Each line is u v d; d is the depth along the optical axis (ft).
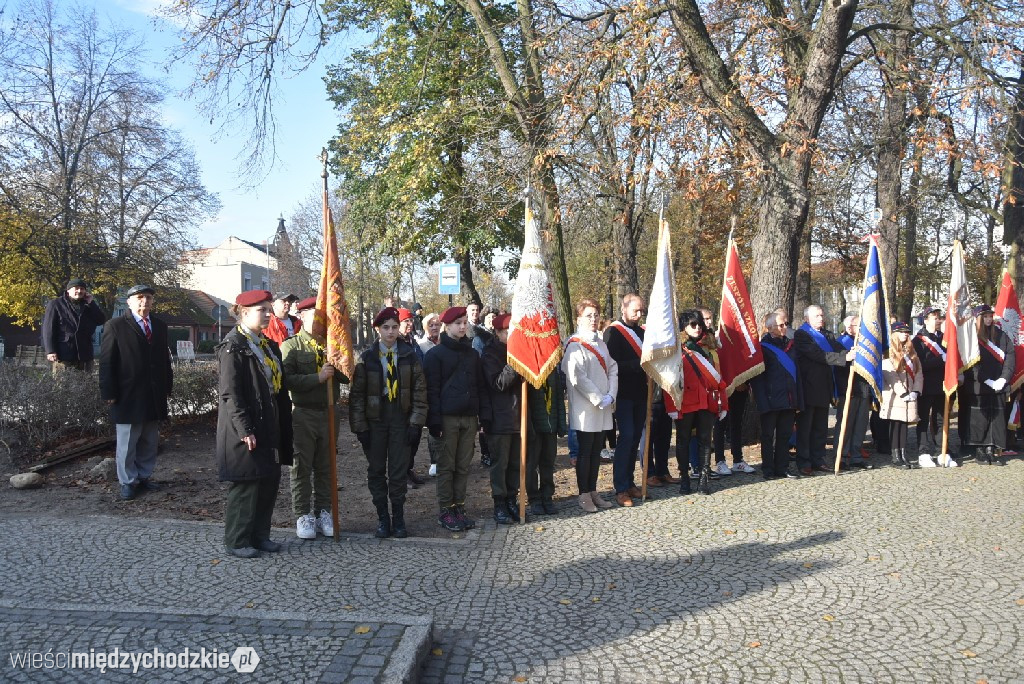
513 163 41.50
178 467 28.48
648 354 24.04
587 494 23.77
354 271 125.80
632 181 37.11
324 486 20.93
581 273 107.96
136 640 12.84
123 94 102.17
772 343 28.17
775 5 39.75
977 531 21.08
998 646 13.76
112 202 103.91
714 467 29.32
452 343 21.88
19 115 95.81
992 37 34.63
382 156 70.79
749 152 34.78
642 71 36.58
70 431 29.48
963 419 31.89
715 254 99.14
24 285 97.19
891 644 13.85
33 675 11.66
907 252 87.04
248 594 15.84
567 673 12.75
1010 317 33.17
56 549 18.48
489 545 20.03
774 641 13.99
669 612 15.37
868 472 29.30
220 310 76.02
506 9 52.65
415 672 12.25
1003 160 36.86
